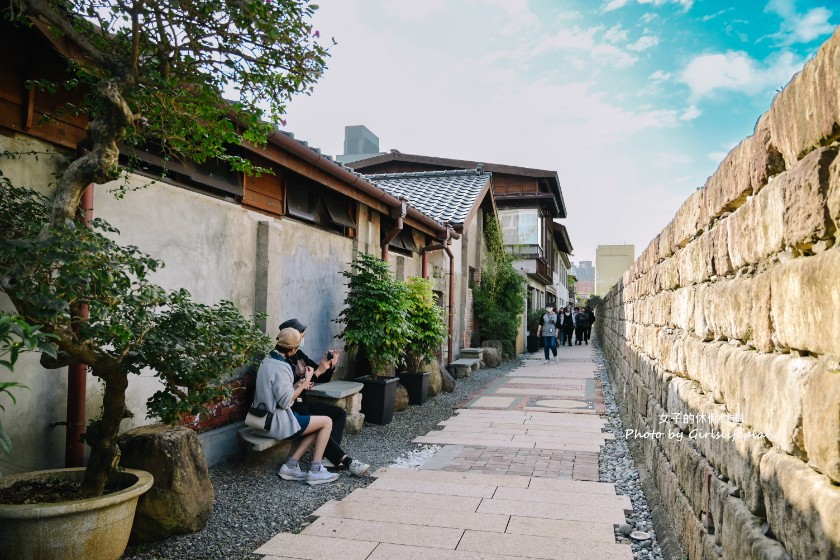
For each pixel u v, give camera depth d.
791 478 1.93
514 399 10.71
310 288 7.83
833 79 1.67
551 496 5.08
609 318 15.72
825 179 1.79
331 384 7.85
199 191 5.62
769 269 2.34
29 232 3.12
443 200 14.84
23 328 2.00
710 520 2.98
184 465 3.98
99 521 3.11
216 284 5.83
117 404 3.44
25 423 3.98
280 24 3.35
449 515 4.59
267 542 4.02
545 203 25.08
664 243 4.89
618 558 3.81
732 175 2.85
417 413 9.25
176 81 3.52
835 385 1.66
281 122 3.88
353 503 4.85
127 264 3.15
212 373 3.57
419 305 9.80
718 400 3.00
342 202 8.84
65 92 4.25
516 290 18.34
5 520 2.94
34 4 3.11
